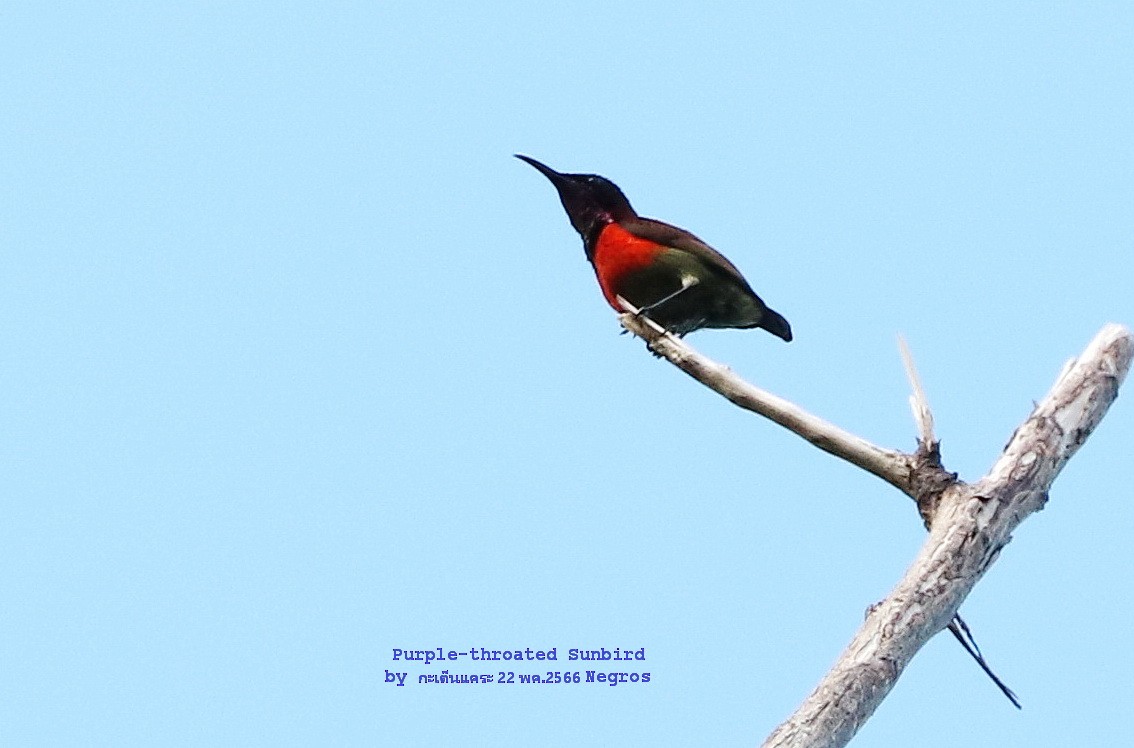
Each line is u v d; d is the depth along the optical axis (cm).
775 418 1177
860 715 983
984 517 1070
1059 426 1120
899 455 1123
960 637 1084
